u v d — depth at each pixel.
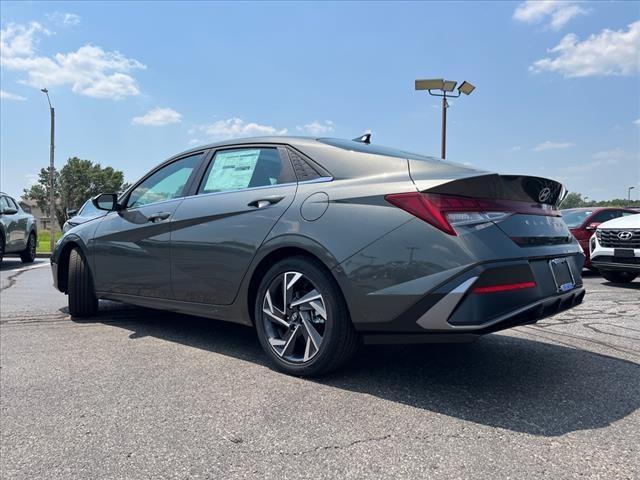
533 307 2.64
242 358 3.50
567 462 2.04
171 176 4.18
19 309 5.48
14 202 12.12
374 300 2.70
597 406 2.62
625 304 5.97
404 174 2.83
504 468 1.99
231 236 3.41
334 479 1.92
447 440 2.24
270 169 3.46
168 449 2.18
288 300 3.11
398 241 2.67
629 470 1.97
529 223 2.87
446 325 2.52
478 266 2.49
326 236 2.90
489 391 2.85
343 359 2.95
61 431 2.37
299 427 2.38
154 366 3.33
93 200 4.52
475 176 2.63
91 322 4.75
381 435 2.29
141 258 4.12
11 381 3.06
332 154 3.20
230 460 2.08
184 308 3.82
